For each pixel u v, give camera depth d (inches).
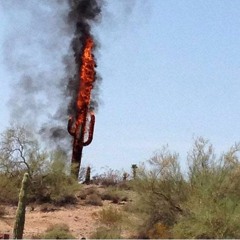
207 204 1455.5
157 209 1603.1
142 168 1673.2
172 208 1593.3
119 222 1699.1
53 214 2059.5
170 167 1653.5
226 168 1609.3
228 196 1507.1
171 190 1614.2
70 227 1775.3
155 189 1621.6
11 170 2374.5
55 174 2341.3
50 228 1670.8
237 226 1409.9
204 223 1407.5
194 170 1641.2
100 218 1857.8
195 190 1572.3
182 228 1434.5
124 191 2466.8
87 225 1823.3
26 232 1612.9
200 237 1407.5
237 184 1546.5
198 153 1668.3
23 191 1353.3
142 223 1600.6
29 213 2092.8
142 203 1626.5
